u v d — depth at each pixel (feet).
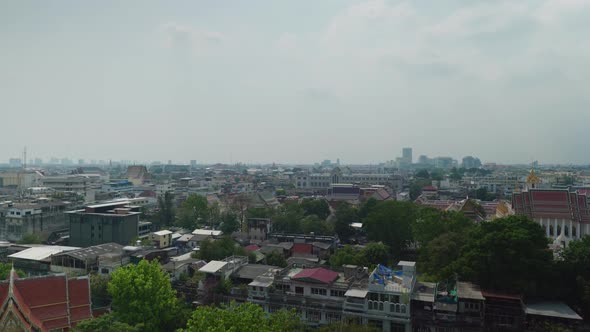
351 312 220.23
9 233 450.71
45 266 313.32
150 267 219.00
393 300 215.31
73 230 417.49
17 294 175.22
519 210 353.92
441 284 242.78
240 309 166.91
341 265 305.73
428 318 209.87
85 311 199.52
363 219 450.71
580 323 205.26
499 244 221.25
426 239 321.73
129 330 165.89
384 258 328.29
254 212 484.33
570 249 231.71
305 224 443.73
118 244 364.99
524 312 204.13
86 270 301.63
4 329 170.40
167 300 215.92
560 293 213.25
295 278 241.96
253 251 337.31
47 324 184.24
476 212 476.13
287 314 187.11
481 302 217.56
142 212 521.65
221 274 259.19
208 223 510.99
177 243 416.26
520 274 215.31
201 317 157.99
